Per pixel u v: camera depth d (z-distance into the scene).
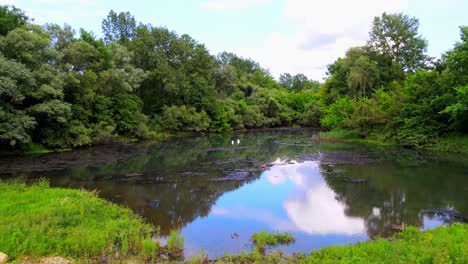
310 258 8.96
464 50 30.77
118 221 12.13
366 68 55.38
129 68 49.12
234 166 26.08
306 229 12.49
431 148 33.34
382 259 8.20
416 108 35.41
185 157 30.95
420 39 59.56
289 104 89.12
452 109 28.84
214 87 72.00
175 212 14.52
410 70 59.31
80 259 9.09
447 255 7.89
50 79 30.11
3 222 10.58
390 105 40.72
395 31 60.03
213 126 65.88
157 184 19.80
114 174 22.48
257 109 78.12
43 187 16.72
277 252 10.04
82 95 36.62
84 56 38.66
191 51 69.31
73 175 21.83
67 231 10.52
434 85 35.19
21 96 26.31
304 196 17.23
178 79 60.12
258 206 15.55
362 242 10.45
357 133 44.91
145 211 14.59
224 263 9.15
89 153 32.22
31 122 27.08
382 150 34.00
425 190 17.98
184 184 19.89
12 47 28.47
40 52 30.41
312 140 46.97
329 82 67.12
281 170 24.25
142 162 27.72
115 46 50.12
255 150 36.25
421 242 9.46
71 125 34.28
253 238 11.36
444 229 11.13
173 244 10.37
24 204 13.00
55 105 29.77
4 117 25.41
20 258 8.76
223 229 12.45
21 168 23.67
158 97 60.38
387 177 21.25
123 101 44.25
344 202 16.08
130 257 9.48
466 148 30.38
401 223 13.06
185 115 59.16
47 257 8.98
